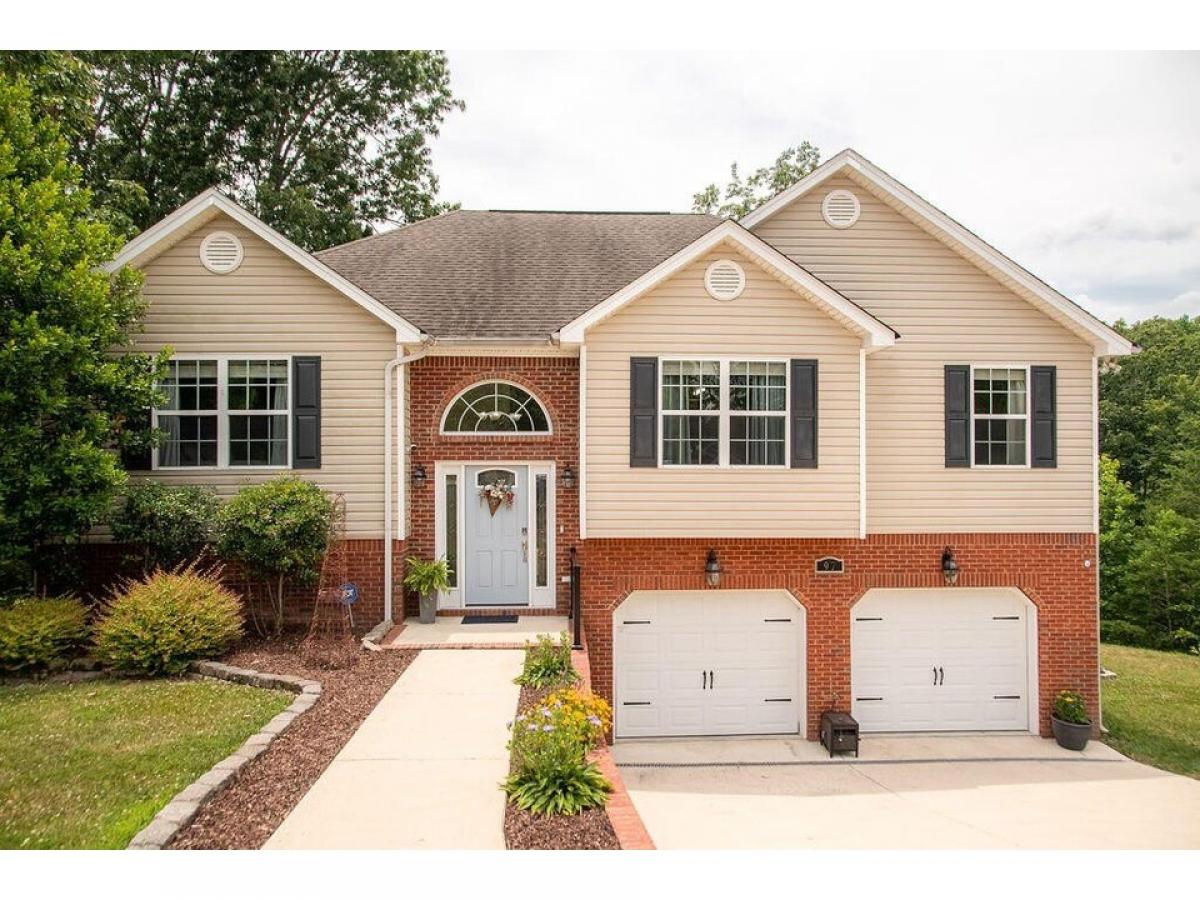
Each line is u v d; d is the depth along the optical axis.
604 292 13.00
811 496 11.02
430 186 29.30
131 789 5.75
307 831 5.24
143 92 24.73
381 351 11.27
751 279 10.97
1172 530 23.00
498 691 8.33
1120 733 12.15
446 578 11.66
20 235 9.31
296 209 23.59
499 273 13.70
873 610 12.03
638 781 10.03
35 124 11.40
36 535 9.66
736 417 10.99
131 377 10.07
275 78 25.38
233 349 11.10
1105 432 35.88
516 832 5.24
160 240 10.77
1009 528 11.99
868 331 10.83
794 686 11.90
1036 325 12.14
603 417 10.86
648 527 10.91
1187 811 9.08
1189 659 18.08
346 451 11.24
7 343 8.84
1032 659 12.12
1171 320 41.12
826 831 8.05
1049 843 7.84
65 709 7.52
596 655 11.34
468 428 12.15
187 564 10.73
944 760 11.00
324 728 7.18
